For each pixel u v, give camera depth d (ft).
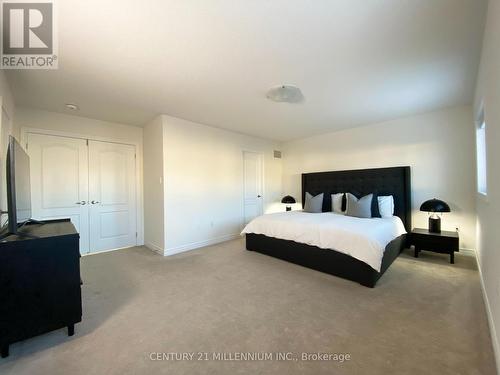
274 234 11.14
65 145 11.85
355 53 6.75
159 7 4.94
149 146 13.52
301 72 7.82
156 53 6.64
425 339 5.26
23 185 6.69
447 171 11.71
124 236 13.79
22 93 9.16
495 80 4.93
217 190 14.73
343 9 5.07
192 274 9.41
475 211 10.94
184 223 12.90
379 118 13.09
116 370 4.47
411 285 8.09
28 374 4.40
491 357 4.67
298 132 16.17
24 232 5.90
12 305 4.99
